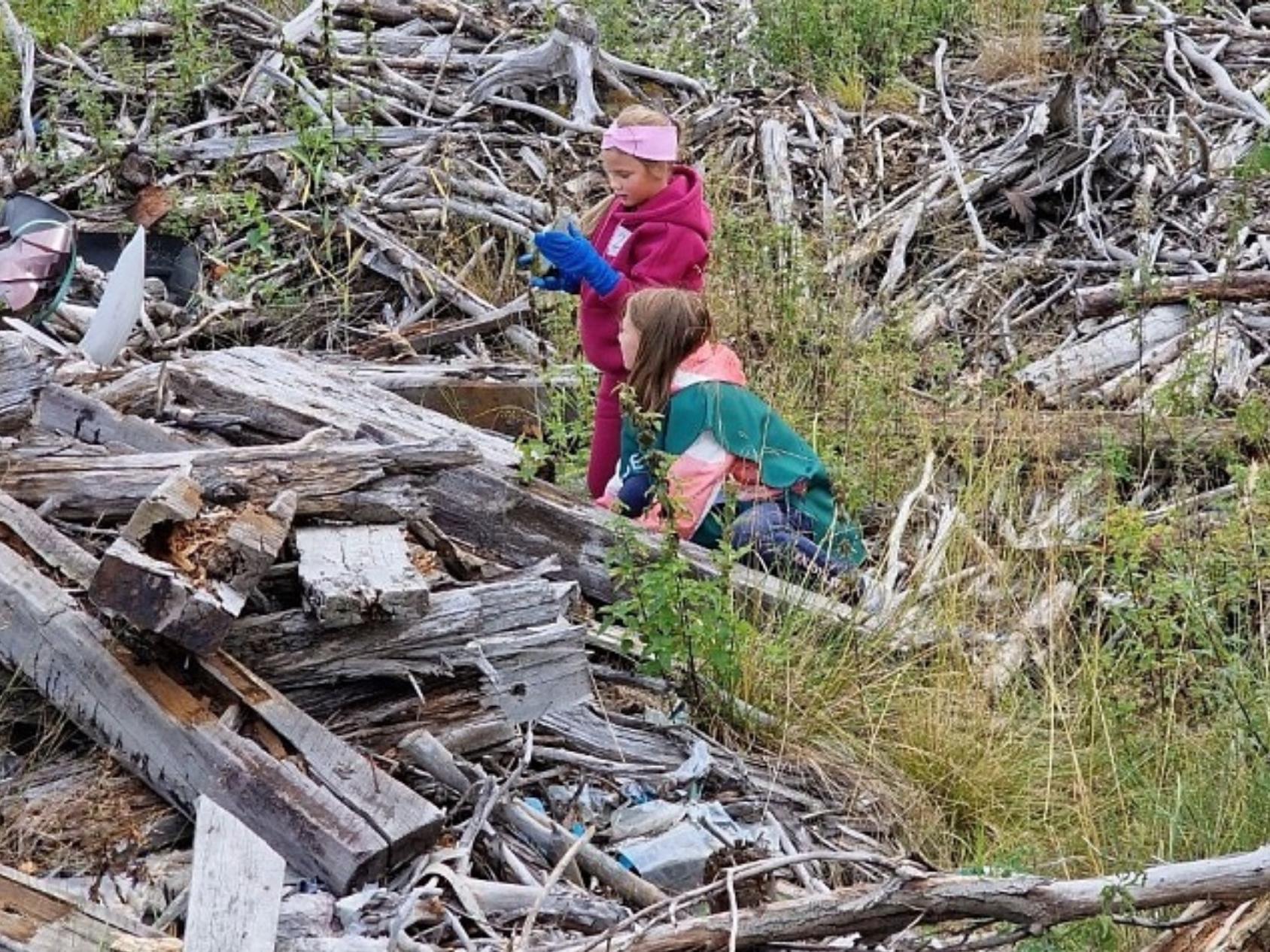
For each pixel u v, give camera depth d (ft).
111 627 16.40
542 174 35.29
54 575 17.17
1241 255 33.50
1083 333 31.42
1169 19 42.98
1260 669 20.36
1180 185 35.99
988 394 28.12
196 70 36.40
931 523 24.86
